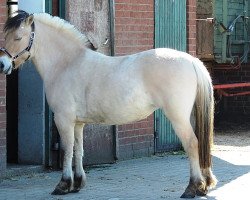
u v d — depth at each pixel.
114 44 11.44
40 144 10.55
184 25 13.09
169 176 10.09
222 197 8.43
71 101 8.59
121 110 8.32
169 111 8.10
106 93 8.36
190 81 8.11
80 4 10.81
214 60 16.06
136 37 12.07
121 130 11.62
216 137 14.98
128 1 11.88
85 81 8.52
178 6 12.94
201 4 16.03
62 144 8.69
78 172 8.86
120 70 8.34
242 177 9.92
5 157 9.88
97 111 8.48
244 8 17.16
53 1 10.69
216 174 10.19
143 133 12.11
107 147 11.34
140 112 8.31
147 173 10.35
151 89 8.16
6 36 8.55
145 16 12.23
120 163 11.40
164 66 8.12
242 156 12.16
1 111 9.77
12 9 10.51
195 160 8.19
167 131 12.65
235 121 17.33
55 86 8.70
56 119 8.69
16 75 10.84
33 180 9.76
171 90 8.06
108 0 11.33
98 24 11.15
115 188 9.12
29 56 8.68
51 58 8.77
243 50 17.17
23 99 10.65
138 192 8.84
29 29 8.63
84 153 10.91
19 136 10.70
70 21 10.65
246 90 17.45
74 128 8.87
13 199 8.43
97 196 8.57
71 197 8.52
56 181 9.67
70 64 8.68
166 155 12.37
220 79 17.36
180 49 13.01
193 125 8.84
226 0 16.53
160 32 12.58
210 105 8.20
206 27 15.48
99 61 8.56
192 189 8.30
